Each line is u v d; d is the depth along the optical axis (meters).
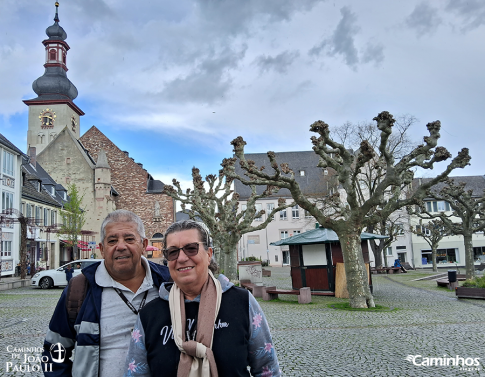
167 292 2.63
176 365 2.42
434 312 12.99
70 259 46.31
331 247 18.75
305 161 67.44
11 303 15.66
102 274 2.97
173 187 29.42
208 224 26.14
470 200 25.34
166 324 2.51
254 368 2.66
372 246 40.66
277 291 16.75
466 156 15.17
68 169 54.78
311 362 6.98
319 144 14.82
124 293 2.94
